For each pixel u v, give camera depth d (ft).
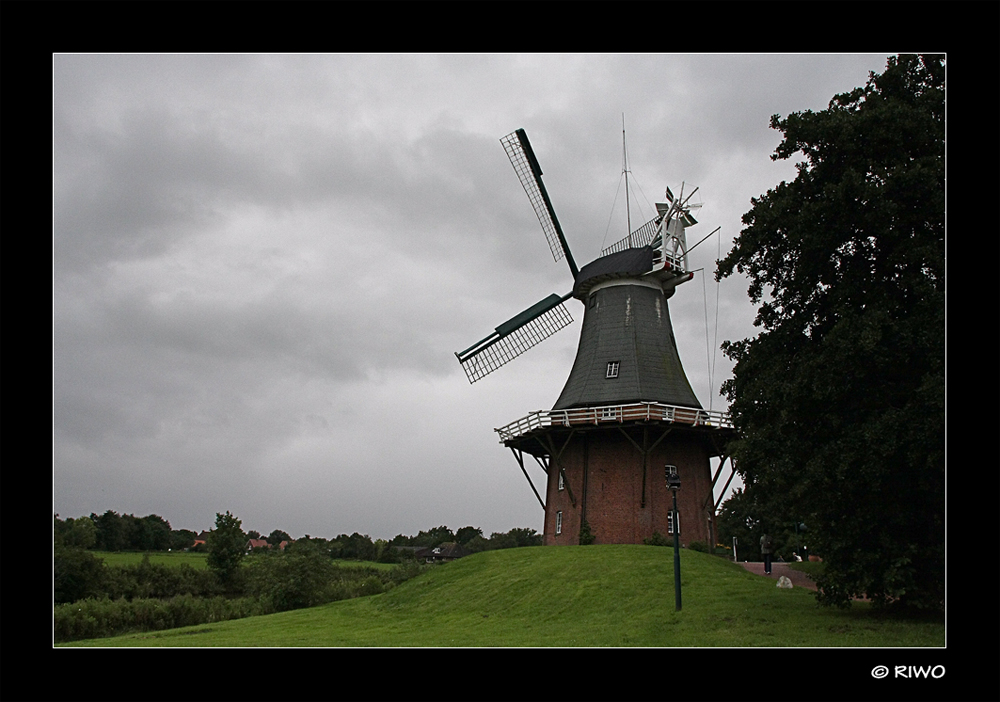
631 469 117.29
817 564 104.99
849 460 51.70
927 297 52.70
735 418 63.05
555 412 117.29
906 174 53.57
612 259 135.13
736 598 70.90
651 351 124.67
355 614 91.97
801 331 61.87
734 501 154.61
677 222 132.36
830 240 57.52
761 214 60.80
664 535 112.78
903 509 55.11
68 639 112.16
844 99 64.13
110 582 147.54
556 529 124.16
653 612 68.18
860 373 53.11
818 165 60.90
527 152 142.61
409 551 358.84
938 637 52.37
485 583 90.53
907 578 53.47
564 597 79.25
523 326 137.80
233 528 178.70
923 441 48.75
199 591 166.71
